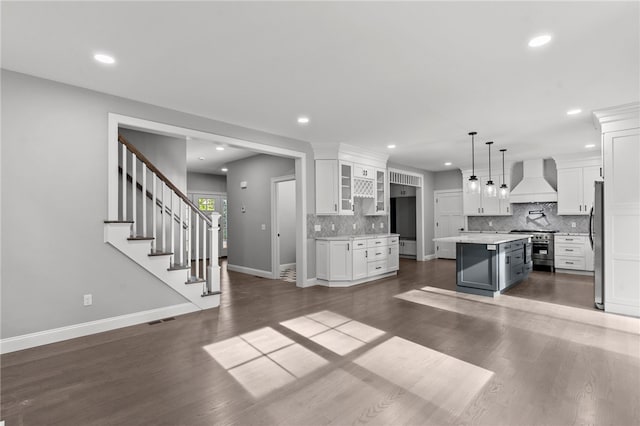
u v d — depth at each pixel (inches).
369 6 80.9
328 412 79.8
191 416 78.5
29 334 119.3
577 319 149.1
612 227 157.0
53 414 79.6
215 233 176.1
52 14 83.6
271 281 247.8
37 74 119.3
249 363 106.7
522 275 227.9
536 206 301.0
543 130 195.3
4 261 115.0
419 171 346.3
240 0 78.3
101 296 135.4
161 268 152.1
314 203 232.2
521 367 102.4
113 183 138.1
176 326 142.5
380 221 298.4
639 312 150.5
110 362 107.5
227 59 108.4
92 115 133.3
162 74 119.4
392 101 147.3
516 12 83.4
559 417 76.8
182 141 206.8
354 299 189.2
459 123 181.6
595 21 87.2
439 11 83.1
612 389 88.9
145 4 79.8
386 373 99.3
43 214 122.3
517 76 121.8
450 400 84.4
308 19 86.3
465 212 332.2
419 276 259.9
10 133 116.1
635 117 150.5
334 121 177.3
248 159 286.0
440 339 126.2
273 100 145.6
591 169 258.2
